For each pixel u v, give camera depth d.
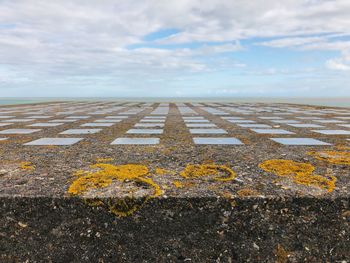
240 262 1.80
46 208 1.87
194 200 1.86
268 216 1.86
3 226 1.88
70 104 17.66
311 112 10.48
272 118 7.93
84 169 2.50
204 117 8.26
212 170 2.48
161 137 4.43
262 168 2.54
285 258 1.79
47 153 3.19
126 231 1.85
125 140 4.13
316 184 2.11
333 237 1.84
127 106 15.21
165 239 1.85
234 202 1.86
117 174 2.33
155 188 2.01
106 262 1.82
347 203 1.86
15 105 16.06
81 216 1.86
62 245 1.85
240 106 15.27
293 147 3.58
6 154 3.13
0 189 1.99
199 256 1.82
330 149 3.45
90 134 4.76
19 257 1.84
